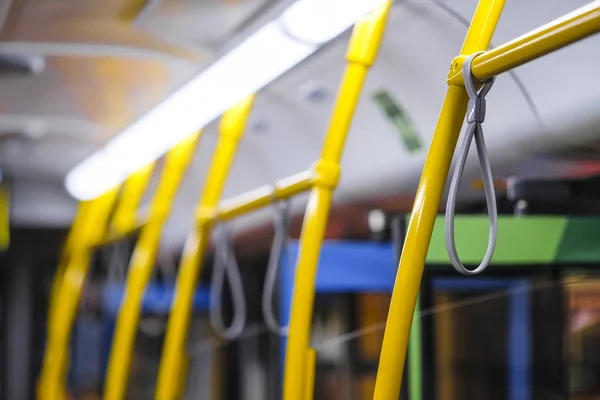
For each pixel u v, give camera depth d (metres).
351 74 3.88
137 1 5.07
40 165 10.73
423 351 3.54
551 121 3.78
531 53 2.17
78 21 5.47
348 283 4.86
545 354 3.90
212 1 4.97
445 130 2.55
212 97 5.82
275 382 5.70
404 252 2.65
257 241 7.85
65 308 9.56
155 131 6.99
